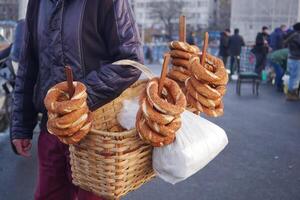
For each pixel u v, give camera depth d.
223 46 20.44
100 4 2.17
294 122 9.26
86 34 2.19
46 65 2.29
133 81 2.12
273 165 5.99
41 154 2.44
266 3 32.00
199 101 2.02
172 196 4.76
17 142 2.55
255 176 5.50
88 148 1.85
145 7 68.81
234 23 32.94
